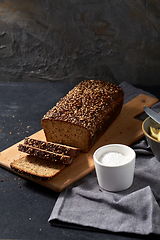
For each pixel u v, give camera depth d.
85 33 2.17
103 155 1.27
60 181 1.26
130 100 2.00
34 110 1.98
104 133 1.64
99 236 1.01
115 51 2.18
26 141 1.44
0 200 1.20
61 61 2.34
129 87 2.17
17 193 1.24
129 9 2.01
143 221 1.03
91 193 1.16
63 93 2.23
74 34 2.20
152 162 1.35
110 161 1.20
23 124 1.81
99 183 1.23
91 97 1.65
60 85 2.39
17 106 2.05
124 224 1.02
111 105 1.65
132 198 1.09
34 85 2.42
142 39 2.09
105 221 1.05
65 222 1.05
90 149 1.51
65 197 1.18
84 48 2.24
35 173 1.27
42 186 1.28
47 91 2.29
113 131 1.66
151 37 2.06
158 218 1.01
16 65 2.46
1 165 1.42
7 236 1.02
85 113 1.51
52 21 2.19
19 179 1.33
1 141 1.64
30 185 1.29
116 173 1.15
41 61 2.39
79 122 1.44
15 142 1.62
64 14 2.14
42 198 1.21
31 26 2.26
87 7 2.07
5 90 2.34
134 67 2.21
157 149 1.29
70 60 2.32
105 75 2.31
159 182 1.22
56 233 1.03
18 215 1.12
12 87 2.39
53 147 1.38
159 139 1.28
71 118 1.47
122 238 0.99
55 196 1.22
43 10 2.17
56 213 1.09
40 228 1.05
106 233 1.02
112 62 2.24
